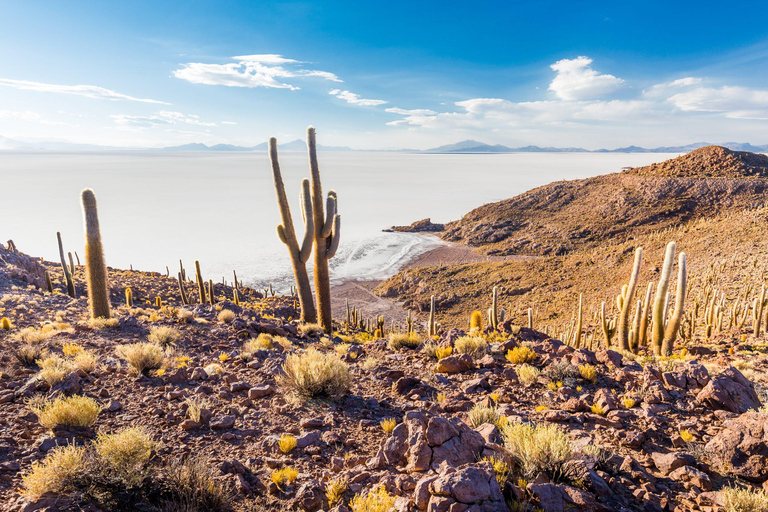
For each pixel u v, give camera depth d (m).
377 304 116.31
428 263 170.00
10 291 23.58
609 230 155.12
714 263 48.66
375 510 4.02
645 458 5.60
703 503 4.59
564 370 8.85
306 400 7.58
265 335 13.34
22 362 9.29
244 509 4.39
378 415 7.21
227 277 161.25
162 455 5.36
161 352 9.50
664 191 166.12
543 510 4.22
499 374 9.34
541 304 80.88
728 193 155.50
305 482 4.91
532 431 5.37
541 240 164.75
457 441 5.11
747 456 5.15
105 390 7.53
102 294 15.55
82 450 4.48
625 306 15.80
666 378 7.93
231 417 6.61
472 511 3.88
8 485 4.30
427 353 11.12
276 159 18.78
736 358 14.63
